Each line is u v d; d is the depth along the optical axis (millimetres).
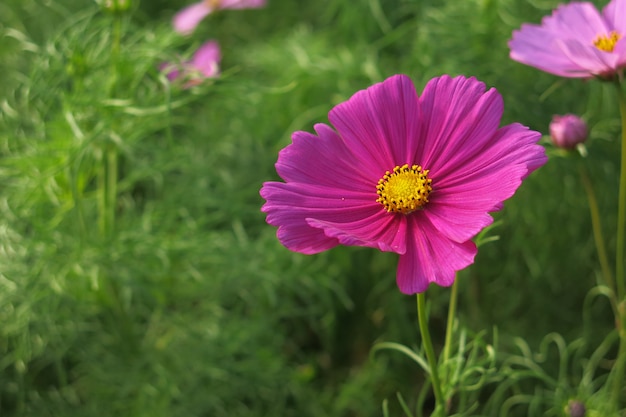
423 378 513
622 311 377
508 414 490
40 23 626
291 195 324
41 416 479
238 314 509
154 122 457
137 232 473
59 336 464
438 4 525
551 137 391
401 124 334
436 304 518
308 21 690
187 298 510
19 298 448
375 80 521
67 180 447
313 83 554
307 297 516
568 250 512
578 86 500
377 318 530
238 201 525
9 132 451
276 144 558
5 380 488
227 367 489
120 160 544
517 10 508
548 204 497
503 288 519
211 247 486
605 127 494
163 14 707
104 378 477
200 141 571
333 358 538
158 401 476
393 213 326
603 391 404
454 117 330
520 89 490
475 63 500
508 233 517
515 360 469
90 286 469
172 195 510
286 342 548
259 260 498
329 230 295
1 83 563
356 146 336
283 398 502
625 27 371
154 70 425
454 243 306
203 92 440
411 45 570
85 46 436
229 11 685
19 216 456
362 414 507
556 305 516
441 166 329
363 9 573
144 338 504
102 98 440
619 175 489
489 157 321
